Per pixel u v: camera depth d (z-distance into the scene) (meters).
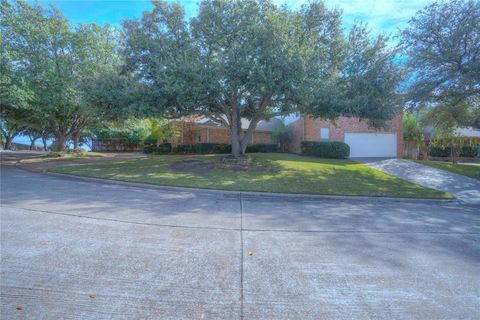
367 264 4.43
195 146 25.83
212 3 13.79
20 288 3.42
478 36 12.91
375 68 13.90
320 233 5.96
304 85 12.26
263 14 13.19
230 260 4.42
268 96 14.52
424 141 27.33
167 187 11.17
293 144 28.27
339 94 13.99
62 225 5.85
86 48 20.06
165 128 26.25
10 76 15.74
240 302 3.28
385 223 7.02
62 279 3.66
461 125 16.48
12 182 11.12
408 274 4.12
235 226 6.29
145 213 7.14
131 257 4.40
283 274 4.00
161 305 3.17
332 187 11.86
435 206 9.80
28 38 17.92
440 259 4.71
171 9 14.55
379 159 23.20
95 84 14.01
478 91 13.66
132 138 33.62
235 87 13.16
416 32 14.07
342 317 3.04
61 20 19.66
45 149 41.75
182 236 5.47
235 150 17.11
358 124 25.34
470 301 3.42
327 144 23.22
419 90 14.24
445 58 13.48
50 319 2.86
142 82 14.45
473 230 6.55
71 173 13.74
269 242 5.30
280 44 12.25
